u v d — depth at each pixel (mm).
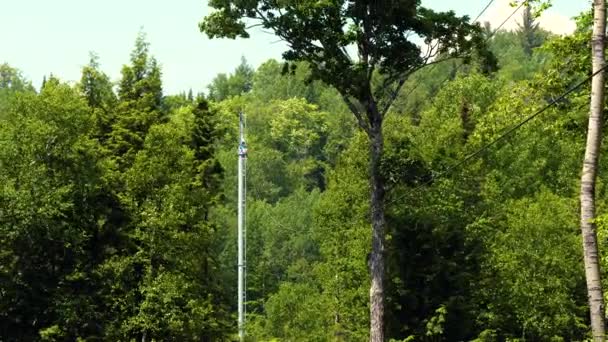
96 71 52219
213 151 54812
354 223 54250
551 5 22047
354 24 36625
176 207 45562
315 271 62094
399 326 45781
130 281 44469
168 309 43688
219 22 37781
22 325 41906
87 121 45375
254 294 101000
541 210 49312
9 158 41844
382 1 37344
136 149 49094
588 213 20531
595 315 20094
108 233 45875
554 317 46156
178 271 45500
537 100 27000
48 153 43312
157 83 52031
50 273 42969
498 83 74188
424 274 46531
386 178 39562
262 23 37562
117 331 42750
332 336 56219
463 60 39438
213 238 52469
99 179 44938
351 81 37469
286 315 59562
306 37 37375
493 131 26703
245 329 54250
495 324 46719
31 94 44562
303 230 110438
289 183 142625
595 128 20672
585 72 26609
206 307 47062
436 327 43781
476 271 47656
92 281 43969
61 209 41562
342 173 57188
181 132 49625
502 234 48281
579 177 61406
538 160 61719
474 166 52656
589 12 25953
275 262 106062
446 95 74188
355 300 50062
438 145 54719
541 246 47000
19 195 40219
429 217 46938
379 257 39469
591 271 20281
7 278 40750
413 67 39750
